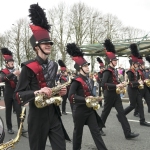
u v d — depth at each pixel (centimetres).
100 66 1076
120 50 1469
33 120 295
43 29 299
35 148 296
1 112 923
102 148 405
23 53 3688
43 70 297
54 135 297
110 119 770
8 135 588
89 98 401
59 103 291
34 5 303
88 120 418
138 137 570
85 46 1519
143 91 758
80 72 431
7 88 590
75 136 424
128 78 664
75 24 3319
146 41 1309
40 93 276
